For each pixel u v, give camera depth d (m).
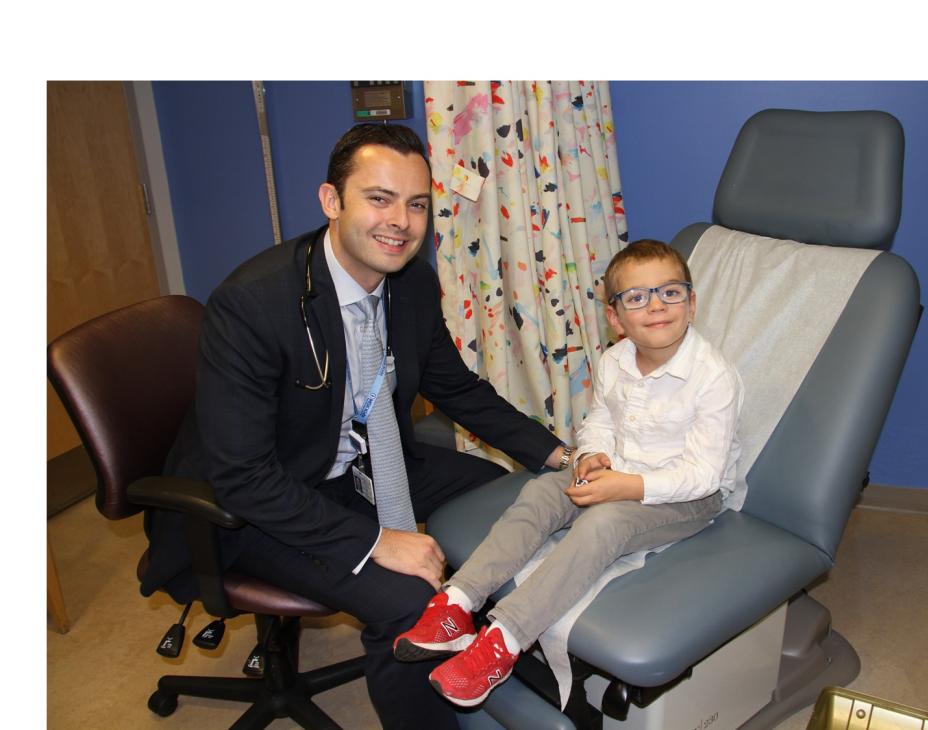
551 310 2.04
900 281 1.45
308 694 1.76
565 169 2.06
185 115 2.95
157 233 3.14
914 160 2.06
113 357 1.55
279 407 1.49
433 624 1.32
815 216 1.57
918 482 2.34
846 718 1.30
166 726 1.79
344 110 2.65
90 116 2.77
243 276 1.44
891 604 2.00
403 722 1.45
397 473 1.60
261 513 1.38
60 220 2.69
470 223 2.04
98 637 2.10
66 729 1.79
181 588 1.53
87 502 2.79
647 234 2.40
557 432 2.11
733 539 1.43
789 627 1.76
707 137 2.22
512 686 1.42
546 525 1.46
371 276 1.48
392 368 1.61
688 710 1.45
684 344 1.52
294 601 1.45
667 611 1.24
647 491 1.39
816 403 1.46
